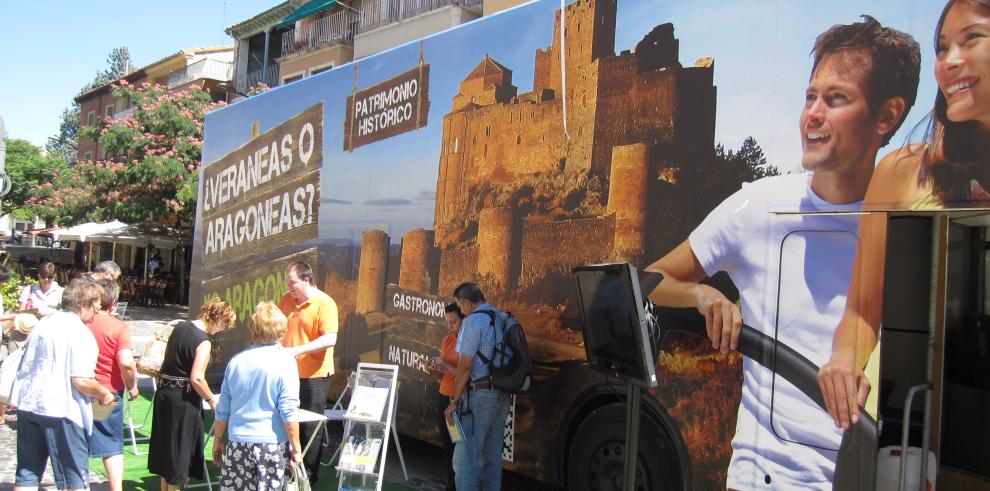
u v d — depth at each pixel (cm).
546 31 551
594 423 493
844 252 371
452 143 633
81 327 498
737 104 418
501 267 568
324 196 815
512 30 582
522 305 546
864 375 364
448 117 641
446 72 648
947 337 408
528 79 560
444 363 588
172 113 2438
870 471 360
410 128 687
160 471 543
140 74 4244
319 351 630
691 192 437
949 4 340
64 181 3338
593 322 438
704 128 434
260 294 939
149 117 2458
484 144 596
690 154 440
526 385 519
